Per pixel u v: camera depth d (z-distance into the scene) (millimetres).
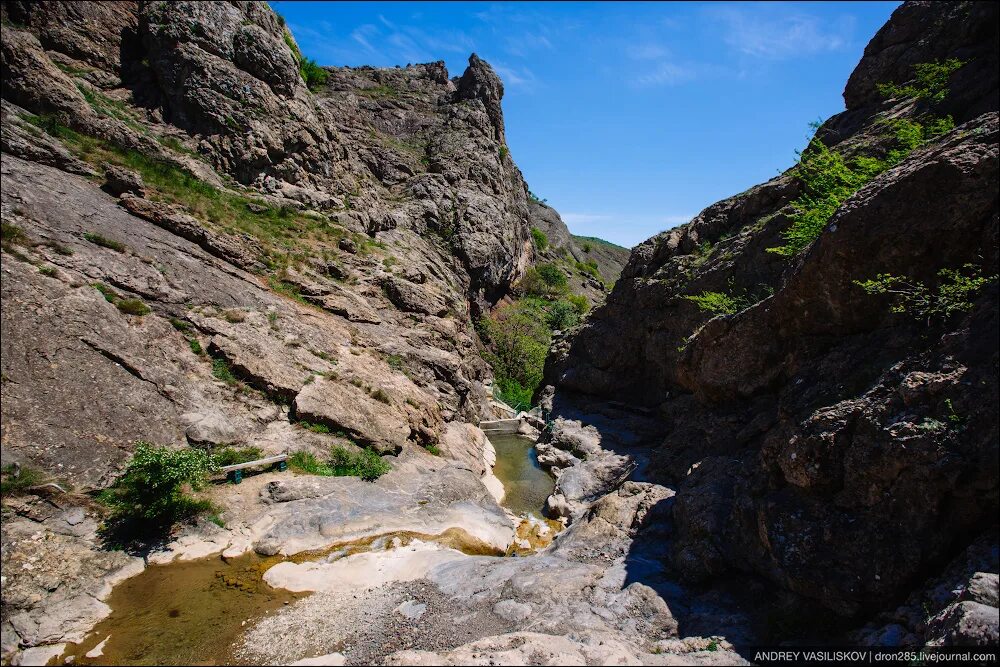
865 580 9008
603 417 31891
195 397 15945
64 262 15695
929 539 8695
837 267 13609
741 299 23828
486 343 54812
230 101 30922
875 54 29125
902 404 9680
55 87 23375
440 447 22938
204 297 19125
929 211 11742
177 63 30125
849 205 13438
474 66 72375
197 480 13062
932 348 10203
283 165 33188
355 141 52906
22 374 12625
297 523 13953
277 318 20969
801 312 15453
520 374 53781
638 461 22859
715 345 19844
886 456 9320
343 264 29531
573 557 14180
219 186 28531
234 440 15742
